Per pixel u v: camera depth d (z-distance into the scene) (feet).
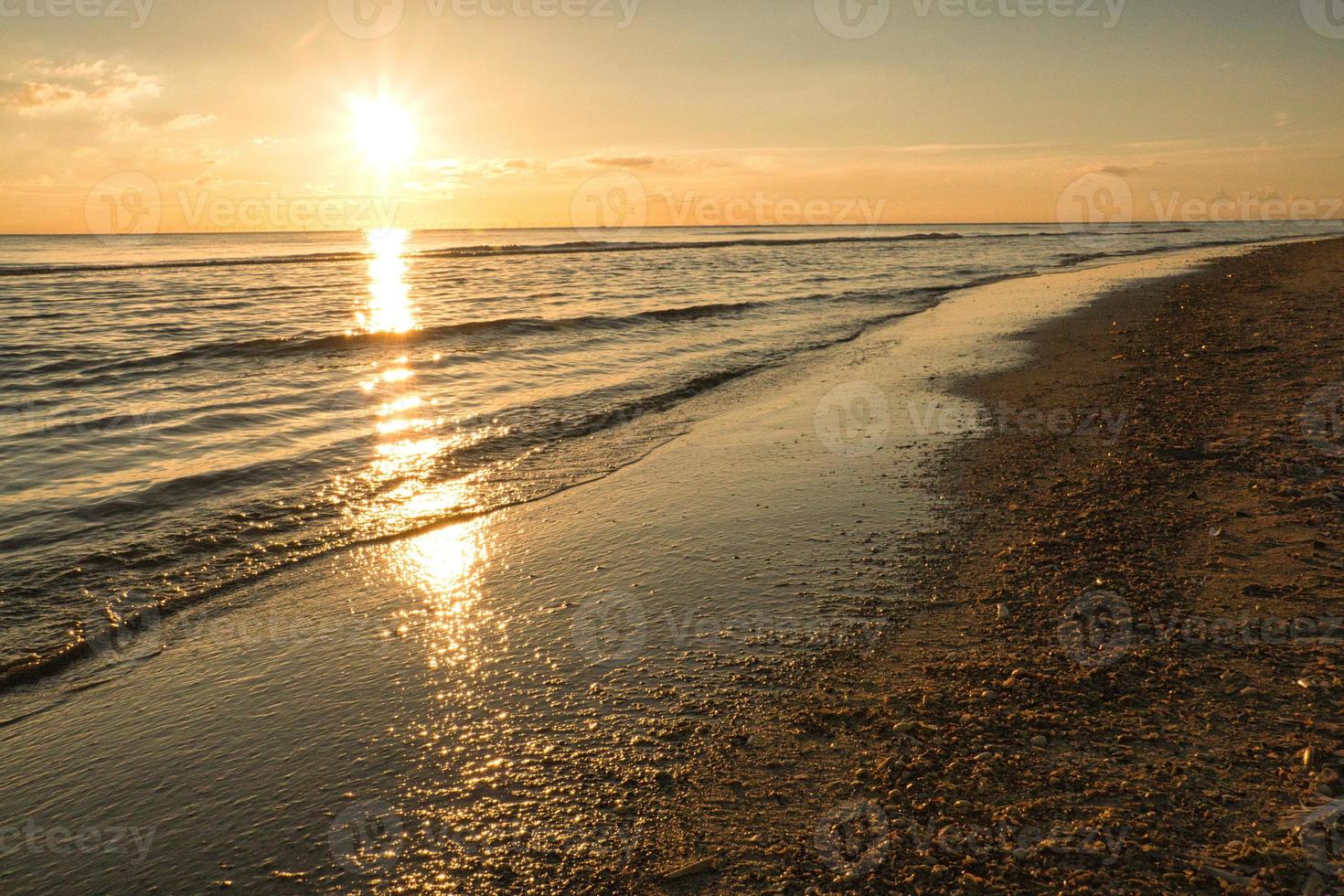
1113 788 9.82
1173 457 22.16
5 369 40.06
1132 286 67.82
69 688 13.61
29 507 21.66
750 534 19.08
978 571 16.35
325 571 18.11
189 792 10.94
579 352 45.91
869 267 114.62
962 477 22.31
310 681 13.61
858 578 16.47
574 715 12.30
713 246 197.57
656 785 10.62
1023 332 47.16
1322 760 9.91
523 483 23.81
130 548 19.17
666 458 25.86
